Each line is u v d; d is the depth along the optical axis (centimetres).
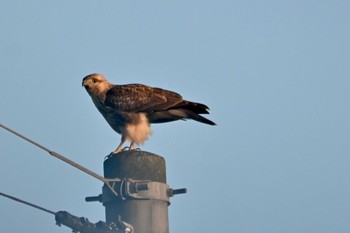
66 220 1204
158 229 1276
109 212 1274
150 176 1307
